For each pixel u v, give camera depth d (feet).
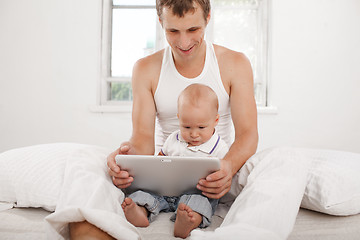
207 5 4.10
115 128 9.89
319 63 9.87
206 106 4.08
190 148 4.17
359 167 3.96
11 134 9.98
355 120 9.86
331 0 9.89
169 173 3.50
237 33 10.29
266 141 9.80
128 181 3.54
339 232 3.26
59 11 10.05
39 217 3.68
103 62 10.41
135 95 5.13
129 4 10.55
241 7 10.24
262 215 2.93
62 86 10.01
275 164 3.61
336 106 9.86
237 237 2.64
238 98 4.81
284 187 3.25
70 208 2.76
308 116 9.86
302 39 9.89
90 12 10.05
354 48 9.88
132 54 10.64
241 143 4.32
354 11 9.86
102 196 3.13
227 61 4.97
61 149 4.42
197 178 3.49
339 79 9.88
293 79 9.87
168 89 4.98
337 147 9.85
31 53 10.03
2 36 10.03
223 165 3.48
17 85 10.02
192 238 2.75
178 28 4.05
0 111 10.02
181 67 4.93
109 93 10.68
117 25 10.61
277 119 9.82
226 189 3.63
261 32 10.20
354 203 3.62
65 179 3.42
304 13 9.89
